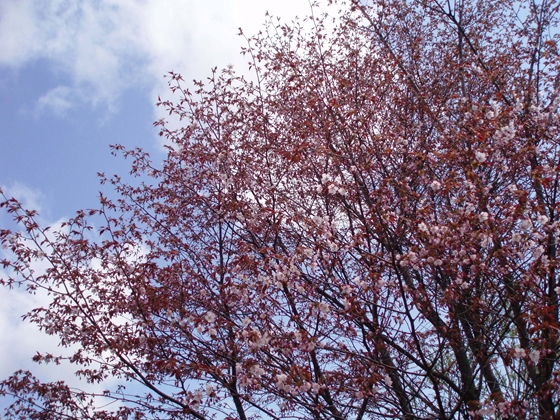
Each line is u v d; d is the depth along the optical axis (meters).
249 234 8.00
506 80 8.15
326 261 5.93
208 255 7.98
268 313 6.16
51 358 6.11
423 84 9.04
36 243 6.28
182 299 6.68
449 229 5.53
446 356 7.38
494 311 5.83
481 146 5.77
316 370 6.41
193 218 8.66
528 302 5.55
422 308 6.03
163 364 5.39
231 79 8.65
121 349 5.93
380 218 5.75
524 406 4.57
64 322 6.09
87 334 6.10
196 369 5.33
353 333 6.32
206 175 8.27
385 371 6.21
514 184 5.91
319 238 6.05
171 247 8.35
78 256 6.62
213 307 6.65
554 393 4.89
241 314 6.69
